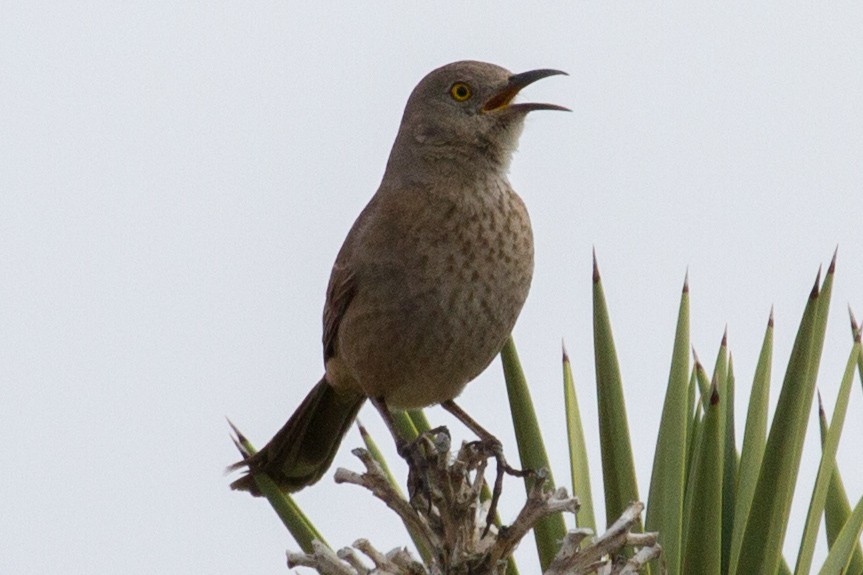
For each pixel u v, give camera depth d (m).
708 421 5.89
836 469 6.94
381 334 8.03
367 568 5.30
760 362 6.54
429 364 8.06
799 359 5.91
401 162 8.45
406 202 8.05
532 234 8.25
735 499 6.46
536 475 5.20
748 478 6.38
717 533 5.89
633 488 6.34
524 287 8.14
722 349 6.80
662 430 6.36
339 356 8.66
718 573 5.91
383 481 5.42
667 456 6.31
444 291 7.86
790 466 5.90
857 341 6.43
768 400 6.51
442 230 7.89
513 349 6.65
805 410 6.05
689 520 6.01
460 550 5.29
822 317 6.07
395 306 7.93
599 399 6.46
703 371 7.09
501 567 5.29
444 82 8.49
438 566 5.40
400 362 8.09
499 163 8.37
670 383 6.38
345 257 8.34
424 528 5.42
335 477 5.44
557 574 5.00
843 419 6.29
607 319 6.48
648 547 5.09
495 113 8.44
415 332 7.93
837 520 6.87
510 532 5.17
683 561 6.03
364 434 7.32
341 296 8.26
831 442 6.26
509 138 8.41
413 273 7.87
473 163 8.27
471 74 8.51
